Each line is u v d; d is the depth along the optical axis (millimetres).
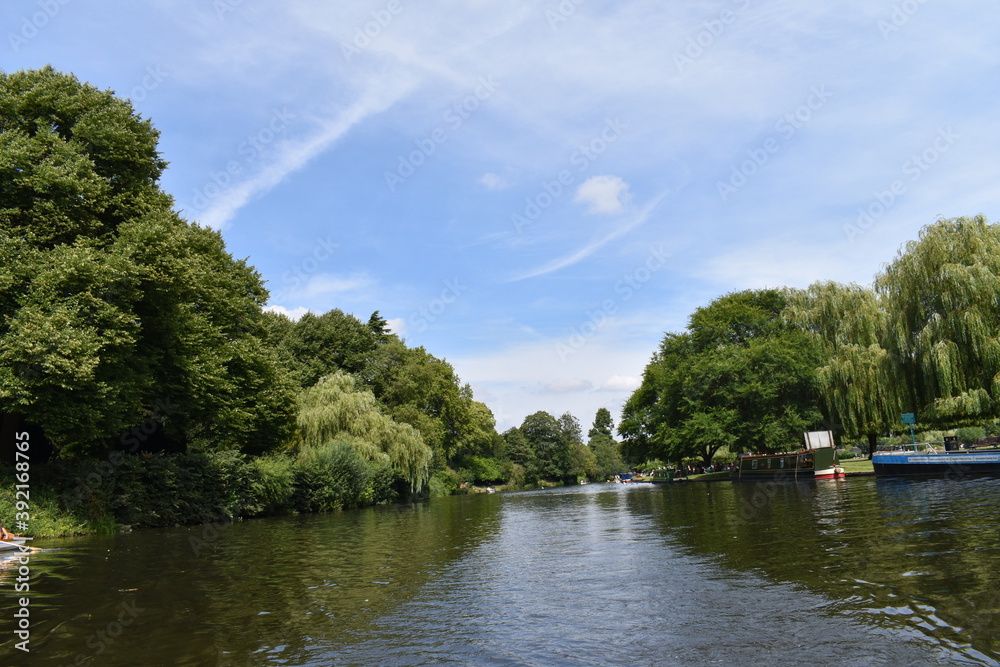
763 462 42375
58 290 18750
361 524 24438
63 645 7062
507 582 10586
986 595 7543
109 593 10000
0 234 19438
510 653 6531
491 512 30031
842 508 19062
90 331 18328
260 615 8438
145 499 23984
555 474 120562
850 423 38188
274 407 34562
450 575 11477
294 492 33656
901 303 34938
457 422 81188
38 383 17594
